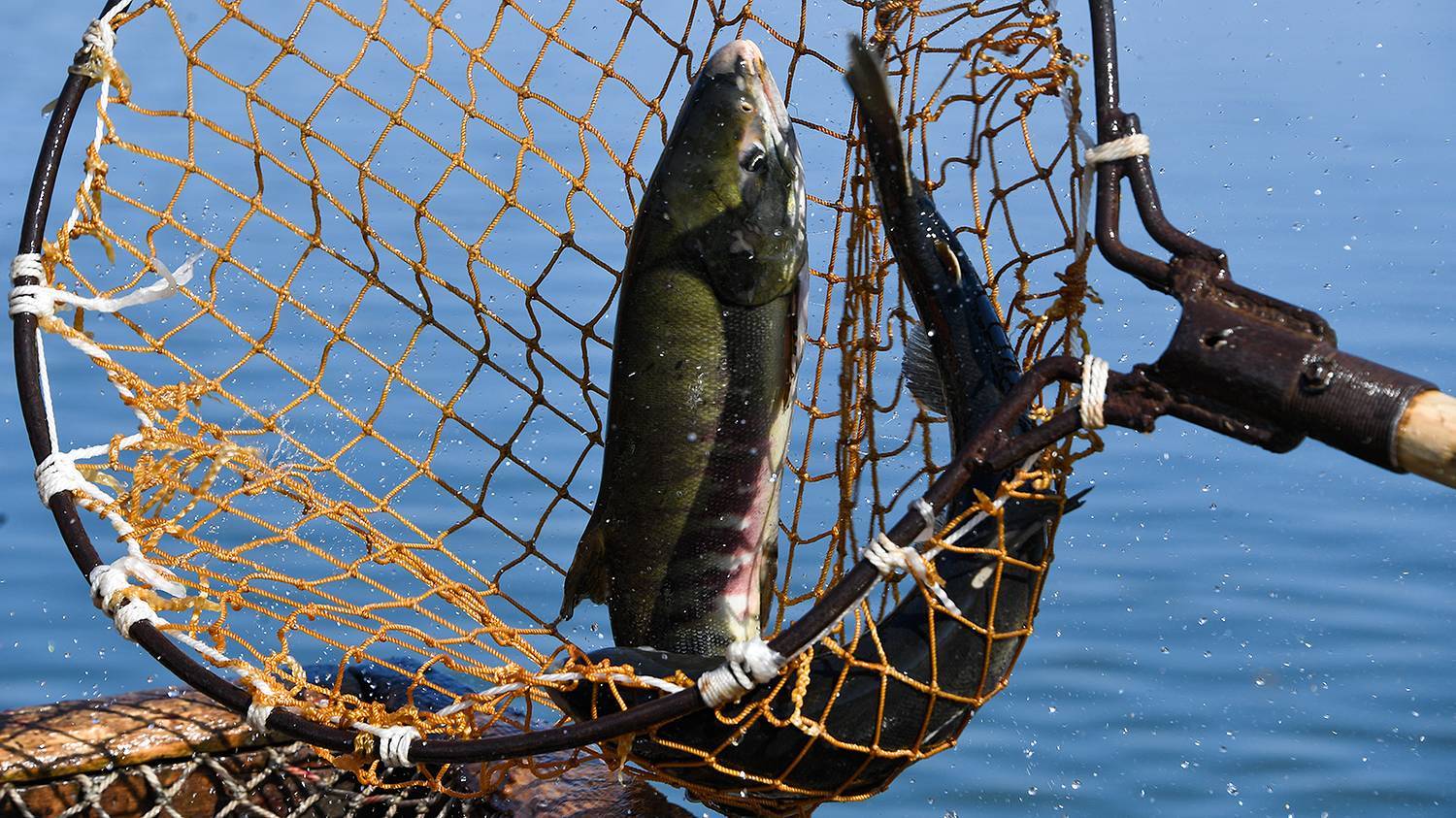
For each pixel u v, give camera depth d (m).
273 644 7.93
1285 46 28.53
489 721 4.28
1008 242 14.15
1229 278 3.36
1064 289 3.86
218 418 10.79
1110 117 3.61
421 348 12.70
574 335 13.13
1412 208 17.02
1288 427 3.19
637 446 4.68
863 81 3.75
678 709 3.51
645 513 4.68
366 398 11.62
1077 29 14.45
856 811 7.38
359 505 9.94
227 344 12.69
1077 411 3.36
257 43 25.11
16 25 30.89
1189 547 10.12
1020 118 4.35
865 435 4.95
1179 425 12.22
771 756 3.77
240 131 19.73
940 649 3.79
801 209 4.75
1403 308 13.39
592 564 4.73
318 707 3.95
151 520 4.16
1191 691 8.40
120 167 18.33
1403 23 30.70
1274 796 7.52
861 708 3.77
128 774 4.16
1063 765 7.77
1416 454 3.04
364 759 3.76
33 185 4.28
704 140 4.64
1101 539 10.27
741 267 4.62
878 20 4.71
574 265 14.77
